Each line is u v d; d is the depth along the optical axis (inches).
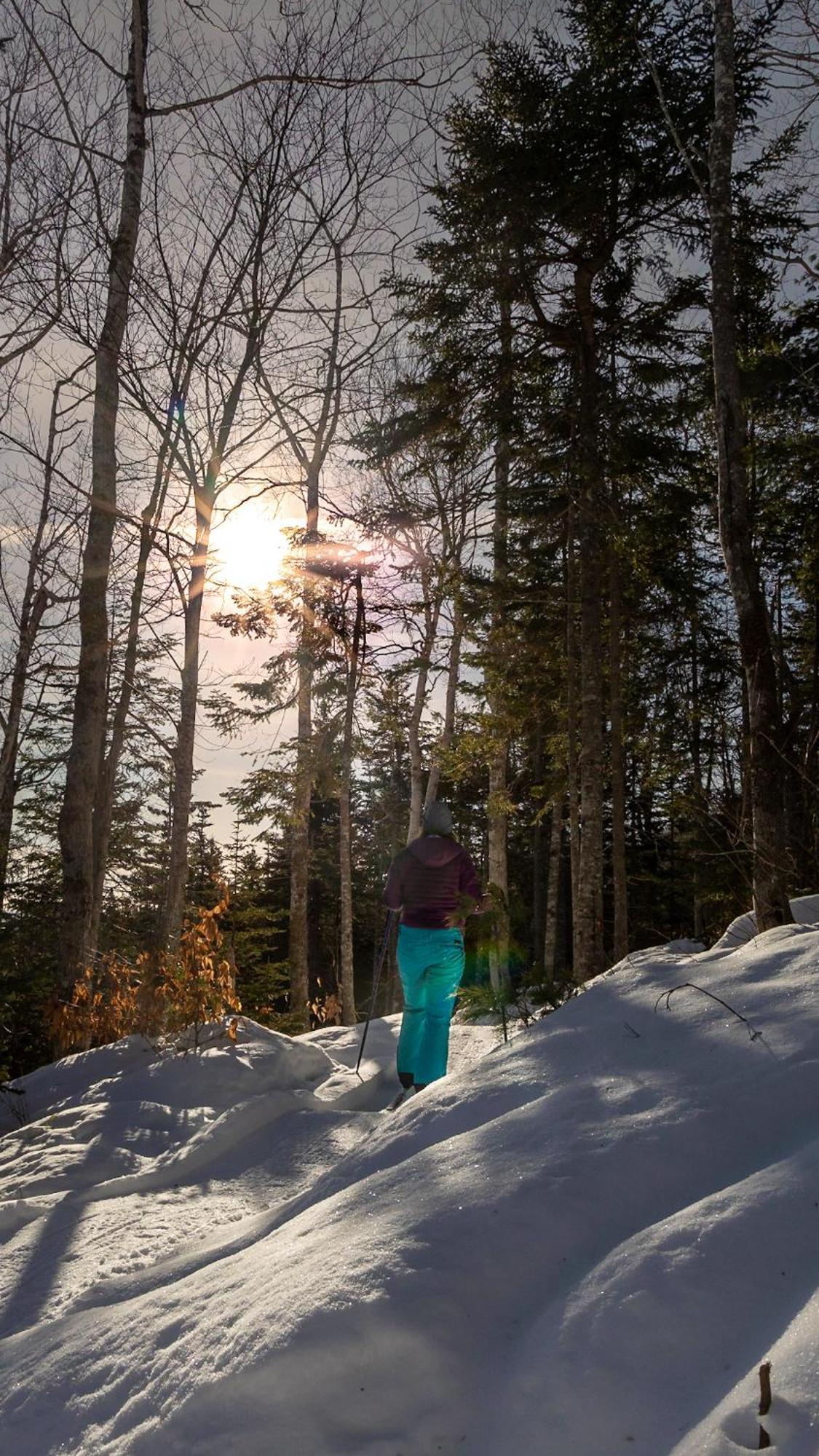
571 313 579.2
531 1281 73.1
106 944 947.3
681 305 547.5
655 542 599.5
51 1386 83.7
